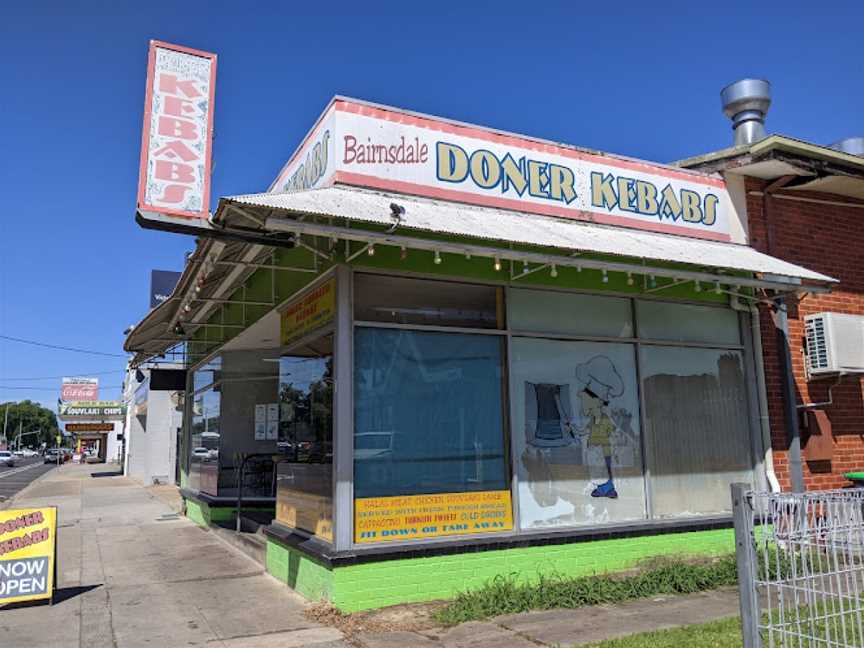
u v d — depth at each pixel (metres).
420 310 7.50
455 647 5.67
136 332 11.95
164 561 9.70
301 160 8.52
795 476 9.61
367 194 7.25
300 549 7.35
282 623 6.46
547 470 7.93
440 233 6.40
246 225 6.48
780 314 9.98
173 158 6.71
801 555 4.02
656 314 9.12
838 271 10.79
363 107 7.54
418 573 6.92
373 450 6.99
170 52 6.91
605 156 9.13
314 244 7.57
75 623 6.70
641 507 8.50
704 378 9.34
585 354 8.49
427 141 7.88
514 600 6.76
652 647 5.45
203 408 14.69
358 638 5.95
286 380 8.75
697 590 7.42
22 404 167.00
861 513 4.15
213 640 6.04
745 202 10.22
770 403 9.75
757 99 11.66
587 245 7.18
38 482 33.69
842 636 3.99
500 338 7.96
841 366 9.89
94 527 13.70
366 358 7.12
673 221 9.50
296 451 8.22
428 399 7.38
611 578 7.62
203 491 14.23
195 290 9.16
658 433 8.84
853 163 10.05
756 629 3.96
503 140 8.39
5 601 7.18
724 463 9.24
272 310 9.36
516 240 6.60
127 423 41.78
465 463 7.46
